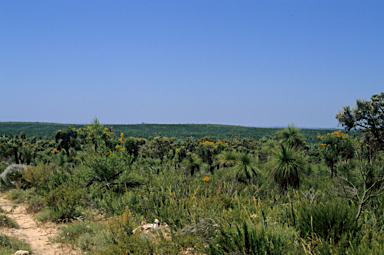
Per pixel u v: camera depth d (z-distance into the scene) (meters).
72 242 5.40
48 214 7.42
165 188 8.87
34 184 11.62
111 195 9.38
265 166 8.80
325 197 6.62
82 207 8.12
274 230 4.57
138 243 4.33
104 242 5.19
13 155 26.38
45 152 29.12
